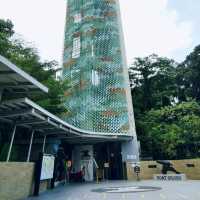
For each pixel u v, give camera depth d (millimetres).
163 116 34594
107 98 30016
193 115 31359
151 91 41969
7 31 21641
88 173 25141
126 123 28797
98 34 33062
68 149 26391
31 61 20797
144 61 42906
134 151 27625
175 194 12109
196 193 12391
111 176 26984
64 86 25359
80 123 29266
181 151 32469
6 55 18312
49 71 22984
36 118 13453
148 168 26406
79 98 30562
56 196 12609
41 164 13898
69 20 36625
